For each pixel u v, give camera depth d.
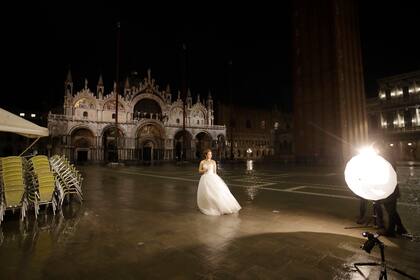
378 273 3.75
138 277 3.66
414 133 44.66
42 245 4.89
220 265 4.02
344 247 4.75
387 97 49.50
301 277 3.63
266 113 80.12
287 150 59.88
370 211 7.57
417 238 5.20
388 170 4.49
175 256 4.37
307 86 37.91
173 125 62.19
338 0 35.25
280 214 7.25
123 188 12.79
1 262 4.16
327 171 24.28
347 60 35.03
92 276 3.71
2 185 6.55
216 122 74.06
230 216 7.07
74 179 9.05
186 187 13.18
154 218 6.86
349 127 33.78
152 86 62.38
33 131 8.23
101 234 5.52
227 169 29.08
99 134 53.78
